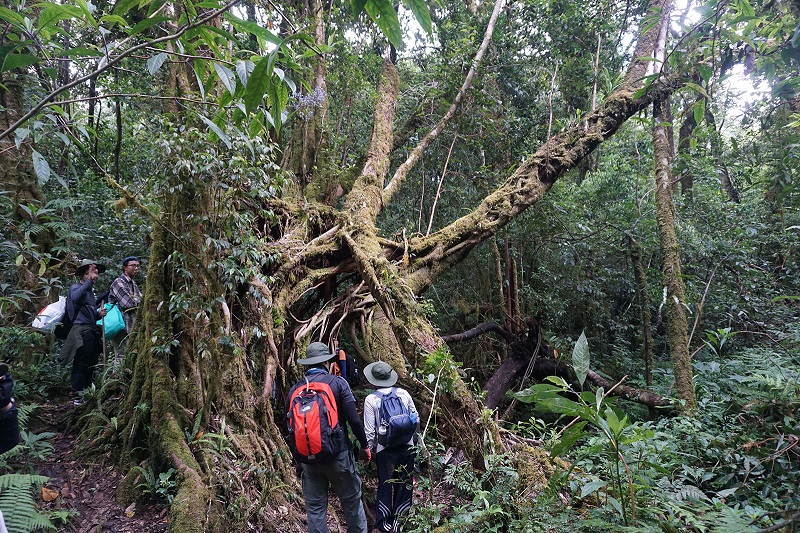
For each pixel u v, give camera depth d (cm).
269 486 396
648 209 899
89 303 498
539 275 920
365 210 639
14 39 206
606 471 354
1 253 532
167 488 371
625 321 1012
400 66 1015
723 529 293
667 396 582
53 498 367
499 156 845
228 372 437
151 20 197
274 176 530
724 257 771
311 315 606
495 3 853
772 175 702
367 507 462
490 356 848
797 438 416
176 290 444
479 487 367
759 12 605
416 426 405
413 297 536
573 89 936
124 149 732
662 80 664
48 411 488
